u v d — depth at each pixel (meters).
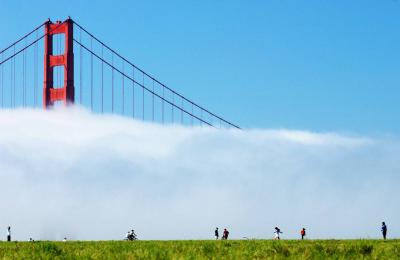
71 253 22.36
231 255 20.64
